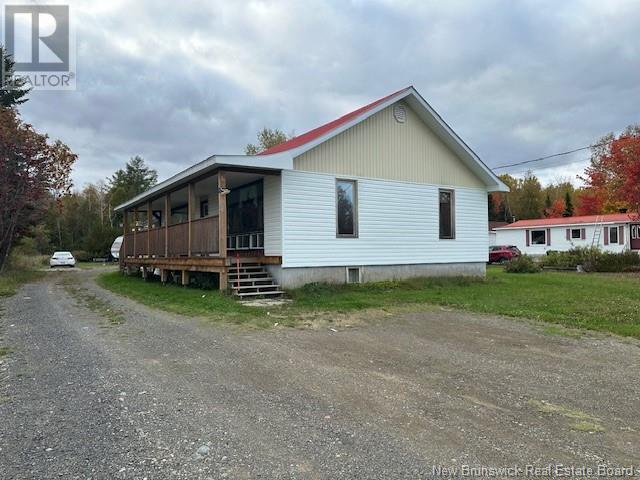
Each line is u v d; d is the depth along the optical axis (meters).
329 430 3.50
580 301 10.35
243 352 5.92
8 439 3.32
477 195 15.79
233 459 3.02
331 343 6.46
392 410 3.93
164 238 15.53
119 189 57.94
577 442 3.31
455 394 4.34
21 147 15.87
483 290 12.67
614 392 4.41
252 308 9.39
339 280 12.55
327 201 12.37
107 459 3.01
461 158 15.32
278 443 3.27
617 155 22.59
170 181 13.97
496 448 3.21
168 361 5.48
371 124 13.28
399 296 11.23
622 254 22.92
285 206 11.65
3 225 17.14
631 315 8.39
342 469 2.89
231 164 10.71
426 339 6.75
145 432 3.44
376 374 4.99
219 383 4.65
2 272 19.02
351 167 12.83
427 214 14.45
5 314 9.20
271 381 4.72
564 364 5.40
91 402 4.09
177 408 3.95
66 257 31.81
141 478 2.76
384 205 13.48
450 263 14.98
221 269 11.20
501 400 4.18
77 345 6.33
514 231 36.94
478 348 6.20
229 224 15.28
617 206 31.75
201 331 7.24
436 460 3.02
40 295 12.80
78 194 63.72
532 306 9.63
